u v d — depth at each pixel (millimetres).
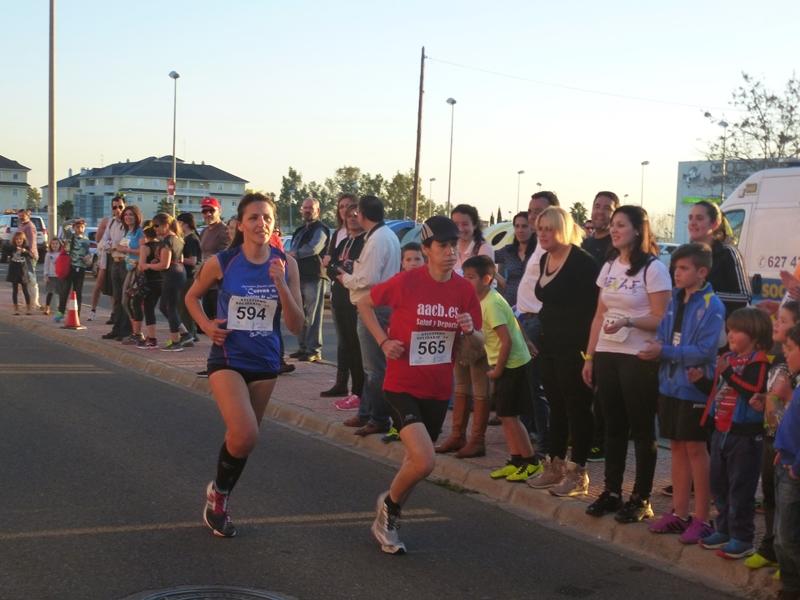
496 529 6078
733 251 6875
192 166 109500
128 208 13930
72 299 15953
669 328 5633
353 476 7277
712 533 5559
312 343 12758
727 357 5332
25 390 10516
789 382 4875
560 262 6336
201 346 13984
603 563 5473
